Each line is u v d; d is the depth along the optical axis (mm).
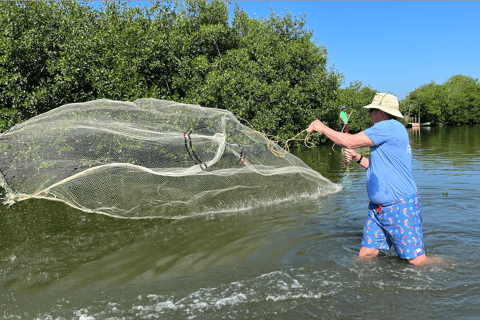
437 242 3791
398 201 3189
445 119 69688
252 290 2869
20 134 4402
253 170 5820
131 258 3814
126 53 13953
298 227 4652
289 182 6762
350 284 2877
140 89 13469
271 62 19250
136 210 5109
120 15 17016
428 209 5219
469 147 15156
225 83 16391
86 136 4594
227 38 20641
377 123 3289
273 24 24750
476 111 71500
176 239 4383
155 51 14211
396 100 3449
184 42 16047
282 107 18312
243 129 5508
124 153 4742
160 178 5000
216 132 5145
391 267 3178
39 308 2770
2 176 4246
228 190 6164
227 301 2699
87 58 13000
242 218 5203
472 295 2600
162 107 5070
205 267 3465
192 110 5164
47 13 13852
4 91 11773
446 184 6984
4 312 2727
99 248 4176
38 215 5891
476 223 4453
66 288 3131
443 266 3131
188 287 3004
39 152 4387
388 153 3217
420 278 2918
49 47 13359
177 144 4859
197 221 5141
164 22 16547
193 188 5566
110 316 2572
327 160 12594
